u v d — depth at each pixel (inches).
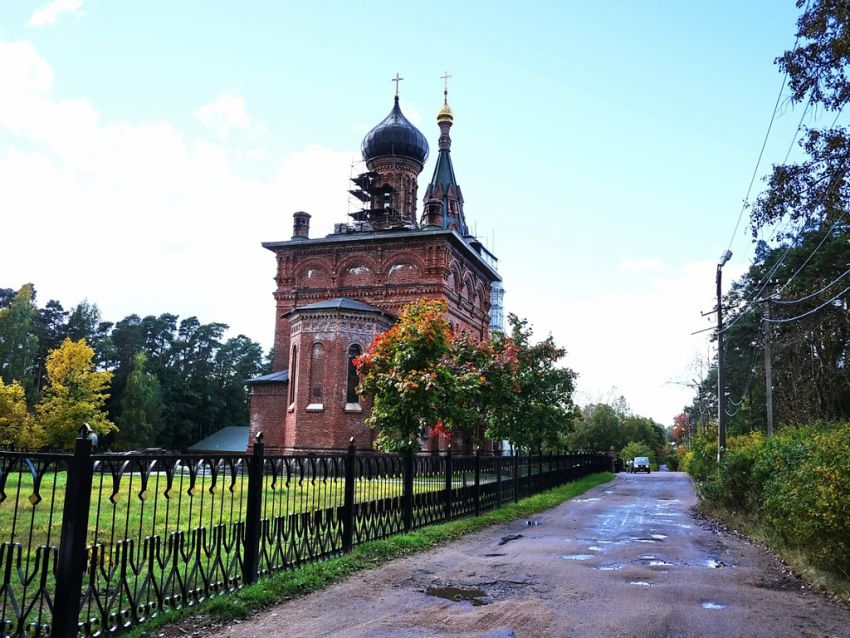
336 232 1859.0
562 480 1256.2
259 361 3019.2
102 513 528.1
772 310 1435.8
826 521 351.3
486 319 1847.9
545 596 325.1
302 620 274.4
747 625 277.9
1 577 327.3
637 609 301.4
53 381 1673.2
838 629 273.7
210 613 272.8
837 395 1402.6
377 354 620.1
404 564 401.4
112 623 240.2
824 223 507.8
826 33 438.6
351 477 418.6
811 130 473.1
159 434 2507.4
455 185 2101.4
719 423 1041.5
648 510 824.3
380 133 1878.7
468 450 1391.5
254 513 319.9
